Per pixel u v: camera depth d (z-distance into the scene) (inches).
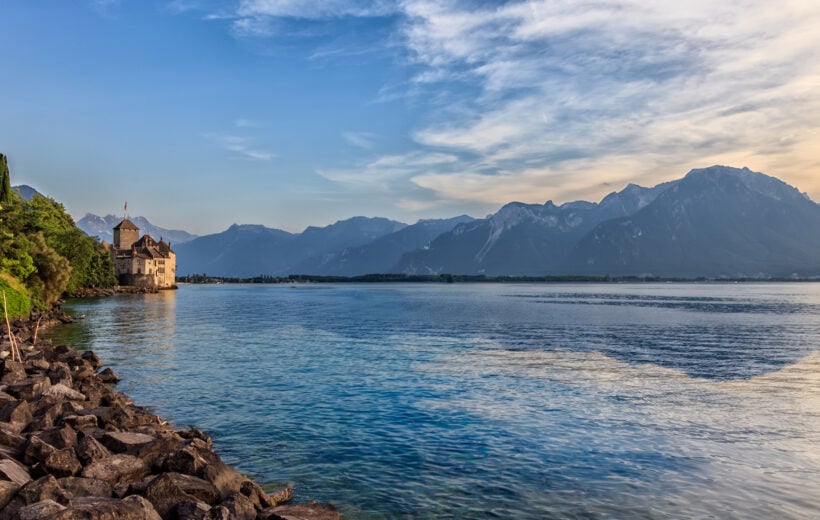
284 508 623.8
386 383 1445.6
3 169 4052.7
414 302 6294.3
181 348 2149.4
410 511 675.4
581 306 5438.0
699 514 667.4
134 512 523.2
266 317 3841.0
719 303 6097.4
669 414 1128.8
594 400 1254.3
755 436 976.3
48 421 873.5
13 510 520.1
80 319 3469.5
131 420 938.7
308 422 1063.0
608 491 735.1
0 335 2022.6
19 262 3107.8
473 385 1421.0
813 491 734.5
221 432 995.9
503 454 878.4
